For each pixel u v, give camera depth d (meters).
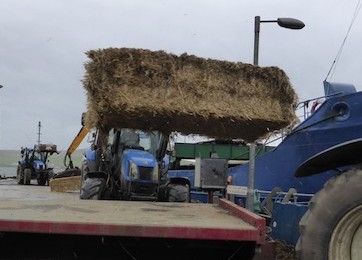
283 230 5.71
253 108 5.68
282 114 5.77
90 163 9.81
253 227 3.72
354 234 3.91
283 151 7.46
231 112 5.60
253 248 3.74
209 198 7.83
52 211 4.41
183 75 5.55
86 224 3.62
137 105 5.38
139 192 8.60
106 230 3.61
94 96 5.40
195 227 3.65
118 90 5.39
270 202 7.15
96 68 5.42
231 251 3.92
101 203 5.59
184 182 9.16
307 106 7.09
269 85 5.79
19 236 3.80
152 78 5.47
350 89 7.00
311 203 4.07
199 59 5.61
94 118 5.62
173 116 5.55
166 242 3.87
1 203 5.19
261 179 7.96
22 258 3.88
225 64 5.69
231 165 12.47
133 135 9.20
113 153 9.10
